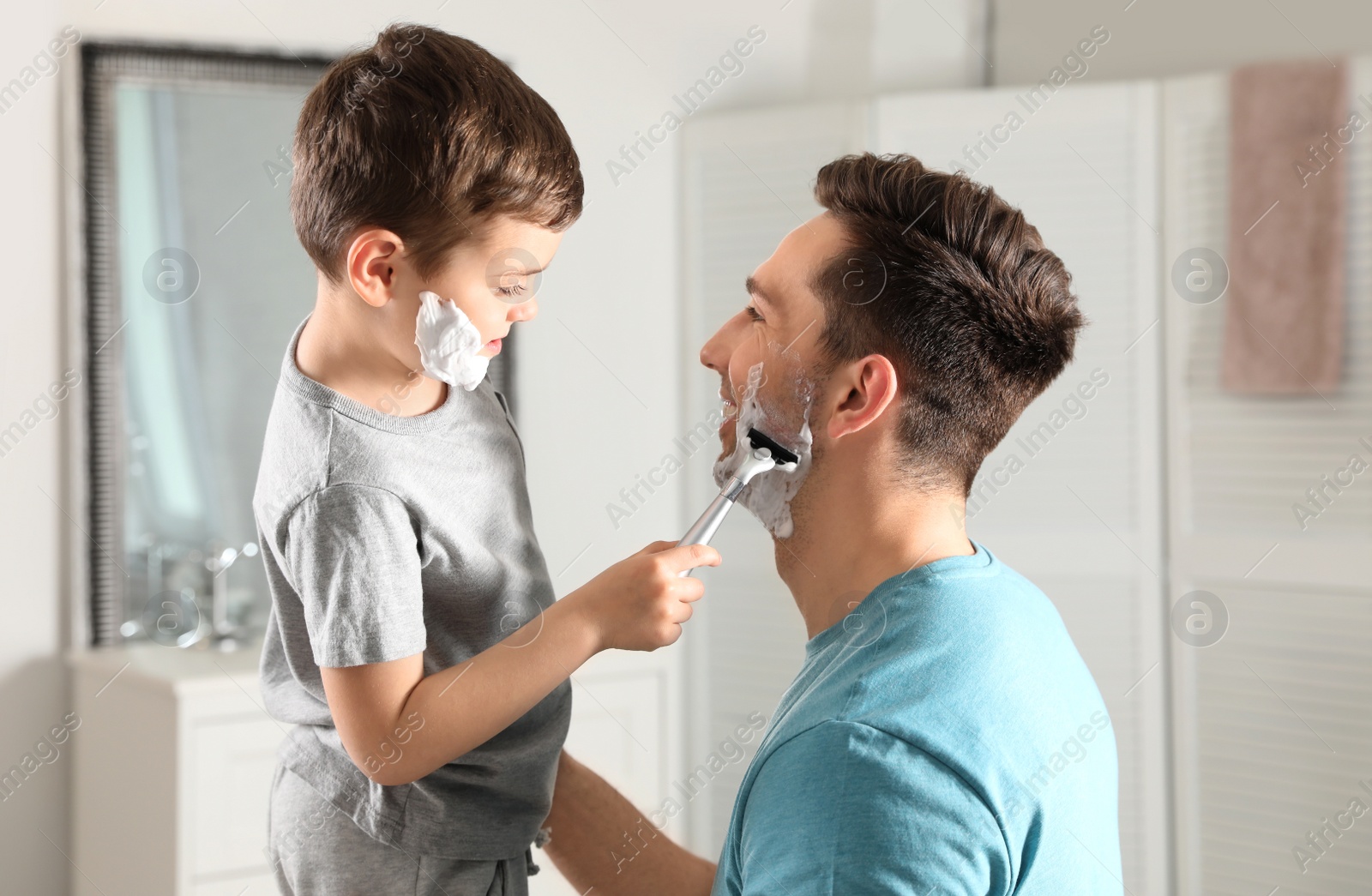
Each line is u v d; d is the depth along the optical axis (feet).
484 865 2.54
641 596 2.18
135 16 5.12
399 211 2.25
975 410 1.97
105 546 5.13
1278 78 5.50
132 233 5.16
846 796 1.52
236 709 4.58
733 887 1.76
